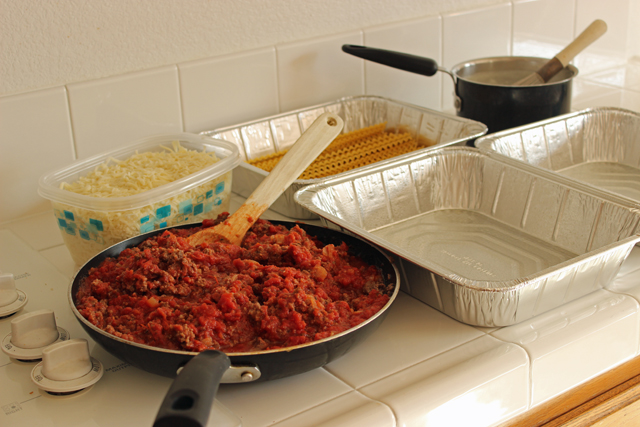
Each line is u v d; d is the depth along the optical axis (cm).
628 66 171
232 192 107
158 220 80
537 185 91
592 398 72
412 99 137
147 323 61
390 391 59
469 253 87
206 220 80
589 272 69
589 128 115
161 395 60
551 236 90
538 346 65
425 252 87
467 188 100
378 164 93
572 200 86
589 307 71
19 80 92
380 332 69
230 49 110
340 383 61
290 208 93
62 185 82
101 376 61
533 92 107
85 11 93
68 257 88
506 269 83
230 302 61
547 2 148
